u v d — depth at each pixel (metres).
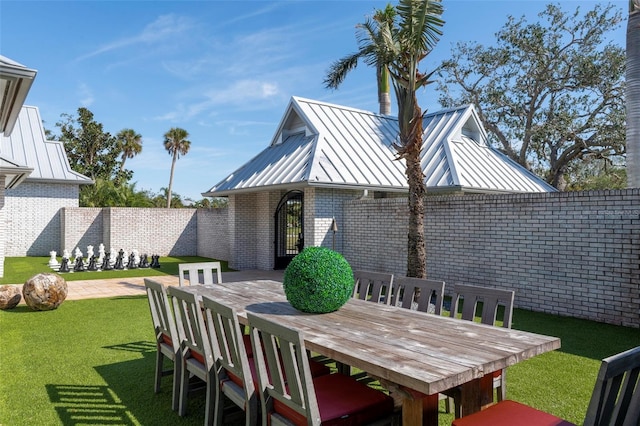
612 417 2.03
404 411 2.63
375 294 5.04
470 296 4.07
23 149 20.62
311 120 13.61
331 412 2.81
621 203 7.21
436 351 2.81
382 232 11.32
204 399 4.37
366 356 2.70
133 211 19.23
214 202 38.72
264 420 2.92
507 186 13.05
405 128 8.30
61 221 20.11
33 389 4.53
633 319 7.04
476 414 2.77
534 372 4.91
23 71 5.99
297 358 2.53
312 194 11.70
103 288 11.17
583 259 7.68
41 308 8.27
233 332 3.15
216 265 6.36
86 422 3.79
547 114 24.03
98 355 5.66
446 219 9.99
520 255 8.64
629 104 8.43
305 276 3.86
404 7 7.63
